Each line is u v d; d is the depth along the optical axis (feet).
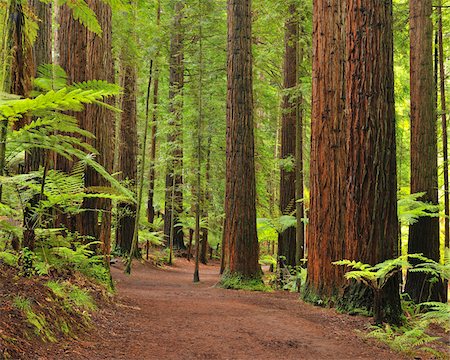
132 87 69.97
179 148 73.05
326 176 32.48
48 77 19.44
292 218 49.26
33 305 15.43
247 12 45.34
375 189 26.48
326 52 33.60
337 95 33.22
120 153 69.92
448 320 24.88
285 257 50.83
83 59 32.30
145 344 17.69
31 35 16.25
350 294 27.68
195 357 16.63
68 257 24.61
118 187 17.87
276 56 59.93
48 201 20.17
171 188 78.33
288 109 47.78
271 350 18.62
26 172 22.89
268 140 91.25
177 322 22.79
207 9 56.39
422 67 38.58
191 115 70.03
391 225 26.50
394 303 25.36
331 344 20.47
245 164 44.32
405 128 75.66
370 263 26.37
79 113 30.99
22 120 17.72
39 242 21.65
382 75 26.68
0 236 21.04
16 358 12.21
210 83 67.00
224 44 64.49
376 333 22.03
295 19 44.86
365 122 26.73
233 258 43.73
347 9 27.78
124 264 61.87
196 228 54.85
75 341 15.84
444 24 48.62
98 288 24.85
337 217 31.86
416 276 36.81
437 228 37.60
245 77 44.91
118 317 21.66
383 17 26.81
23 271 17.99
